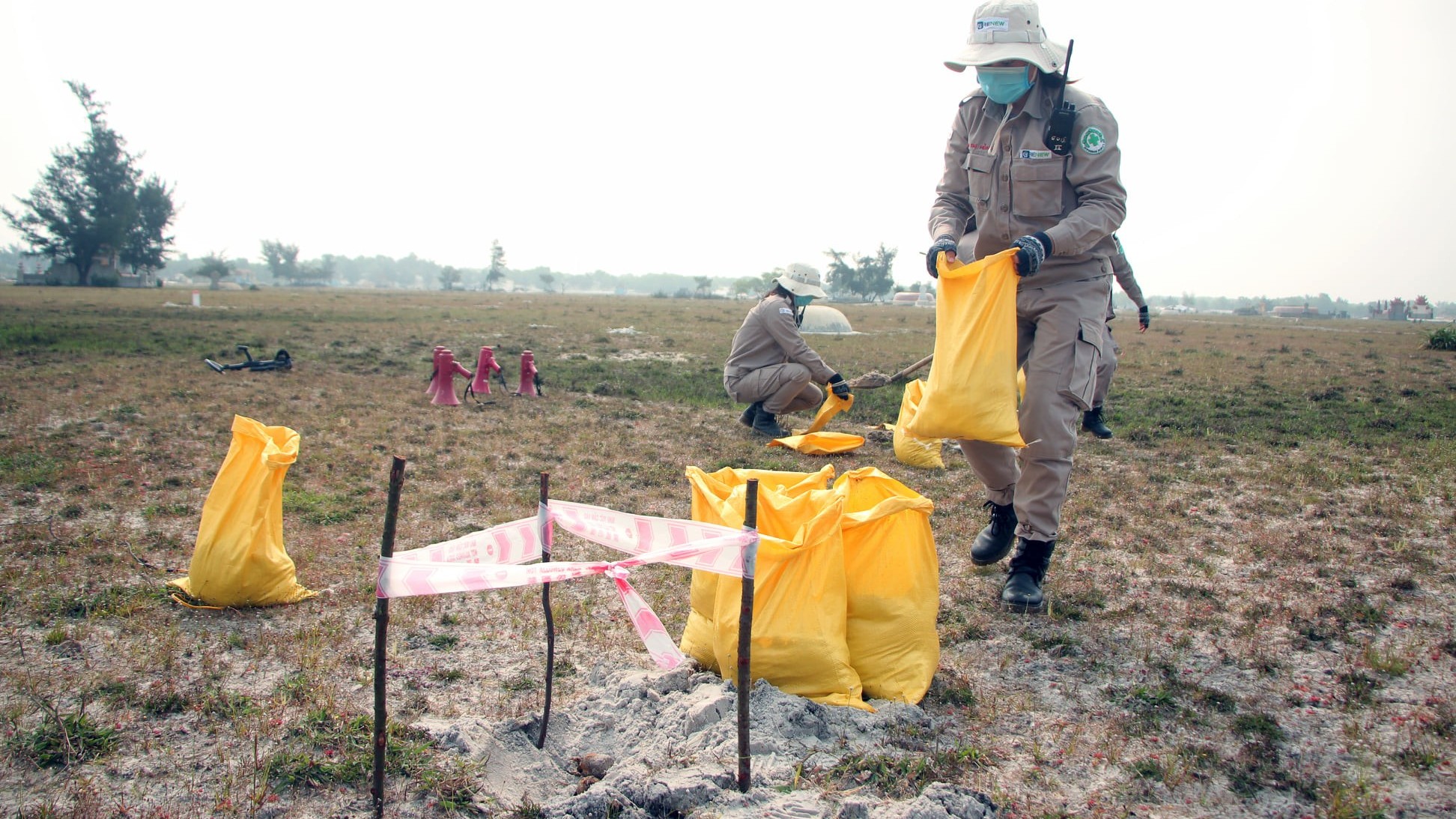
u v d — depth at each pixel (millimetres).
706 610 3467
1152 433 8836
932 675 3330
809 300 8750
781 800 2562
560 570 2652
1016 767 2840
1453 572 4641
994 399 3740
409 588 2527
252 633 3850
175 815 2539
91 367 12609
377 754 2553
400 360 15133
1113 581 4574
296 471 6762
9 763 2791
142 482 6305
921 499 3363
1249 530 5488
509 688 3406
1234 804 2645
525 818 2549
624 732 3053
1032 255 3707
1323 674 3482
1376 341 27438
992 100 4059
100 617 3949
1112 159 3932
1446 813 2553
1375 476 6852
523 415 9688
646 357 17406
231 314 28031
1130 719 3156
